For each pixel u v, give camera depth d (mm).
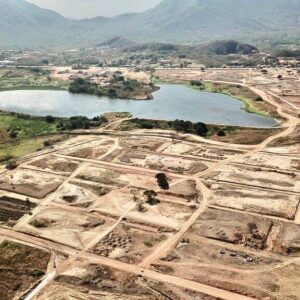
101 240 108625
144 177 146125
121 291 89375
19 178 147875
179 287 89875
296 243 104375
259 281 90938
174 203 126875
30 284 93375
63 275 95438
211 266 96562
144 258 100312
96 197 132625
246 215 118750
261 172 147625
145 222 116562
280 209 121688
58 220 119438
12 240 110250
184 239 107500
